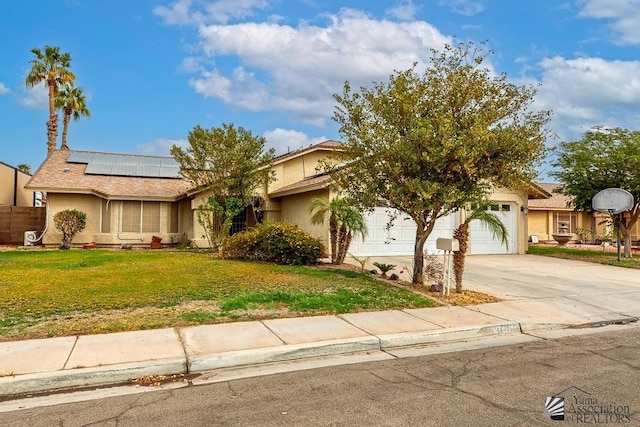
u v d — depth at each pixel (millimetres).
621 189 16891
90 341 6023
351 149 9828
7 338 6066
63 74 33062
